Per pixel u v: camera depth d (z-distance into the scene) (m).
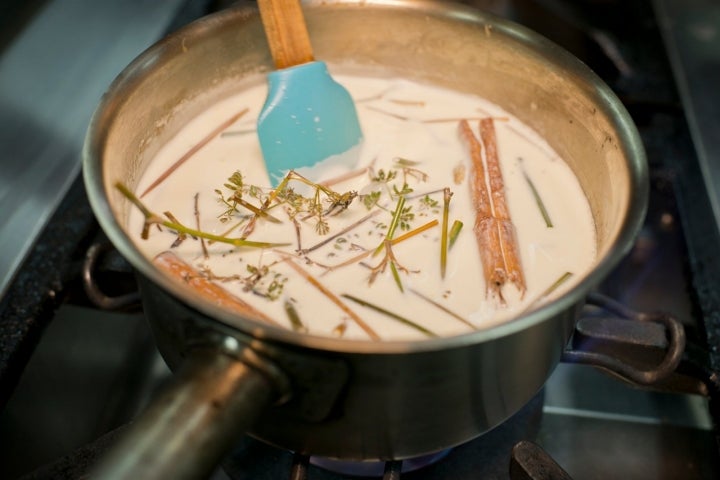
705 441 0.48
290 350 0.32
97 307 0.47
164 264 0.41
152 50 0.44
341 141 0.47
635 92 0.60
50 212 0.50
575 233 0.46
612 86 0.60
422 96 0.53
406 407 0.34
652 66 0.62
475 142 0.49
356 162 0.49
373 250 0.44
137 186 0.47
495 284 0.42
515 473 0.39
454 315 0.41
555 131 0.49
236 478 0.43
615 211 0.40
